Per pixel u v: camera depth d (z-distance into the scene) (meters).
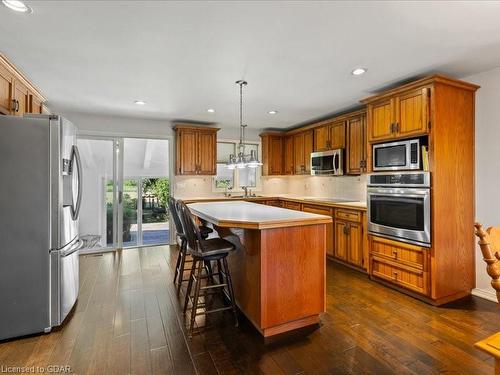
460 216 2.80
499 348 0.88
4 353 1.98
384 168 3.12
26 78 2.96
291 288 2.26
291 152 5.77
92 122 4.71
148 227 5.31
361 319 2.44
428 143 2.69
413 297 2.89
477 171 2.88
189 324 2.38
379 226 3.19
